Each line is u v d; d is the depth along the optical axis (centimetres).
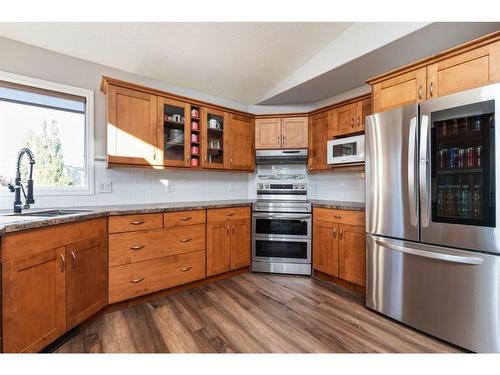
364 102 267
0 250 129
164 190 302
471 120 158
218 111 311
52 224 153
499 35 150
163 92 262
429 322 176
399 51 216
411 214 183
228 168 321
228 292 251
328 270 275
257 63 276
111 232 206
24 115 221
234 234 292
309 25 224
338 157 284
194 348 164
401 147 189
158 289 232
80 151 248
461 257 159
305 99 345
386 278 202
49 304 154
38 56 223
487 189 150
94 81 252
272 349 163
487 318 152
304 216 294
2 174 212
